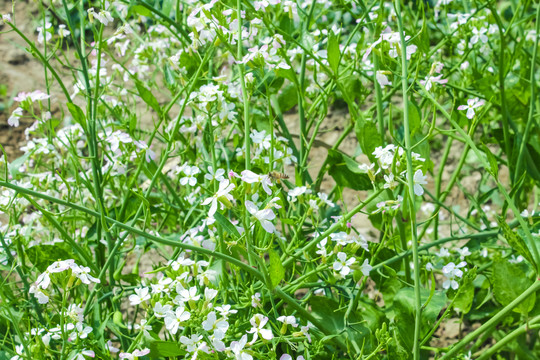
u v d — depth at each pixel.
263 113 0.86
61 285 0.66
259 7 0.74
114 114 0.84
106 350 0.70
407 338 0.73
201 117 0.80
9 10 1.64
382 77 0.70
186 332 0.74
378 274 0.81
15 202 0.78
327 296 0.79
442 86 0.78
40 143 0.81
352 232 1.10
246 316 0.74
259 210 0.65
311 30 0.97
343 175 0.84
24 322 0.76
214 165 0.73
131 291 0.80
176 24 0.82
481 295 0.86
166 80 0.89
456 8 1.01
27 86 1.41
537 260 0.67
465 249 0.80
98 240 0.80
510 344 0.85
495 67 0.94
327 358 0.77
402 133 0.87
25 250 0.77
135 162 0.77
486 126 1.01
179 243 0.64
